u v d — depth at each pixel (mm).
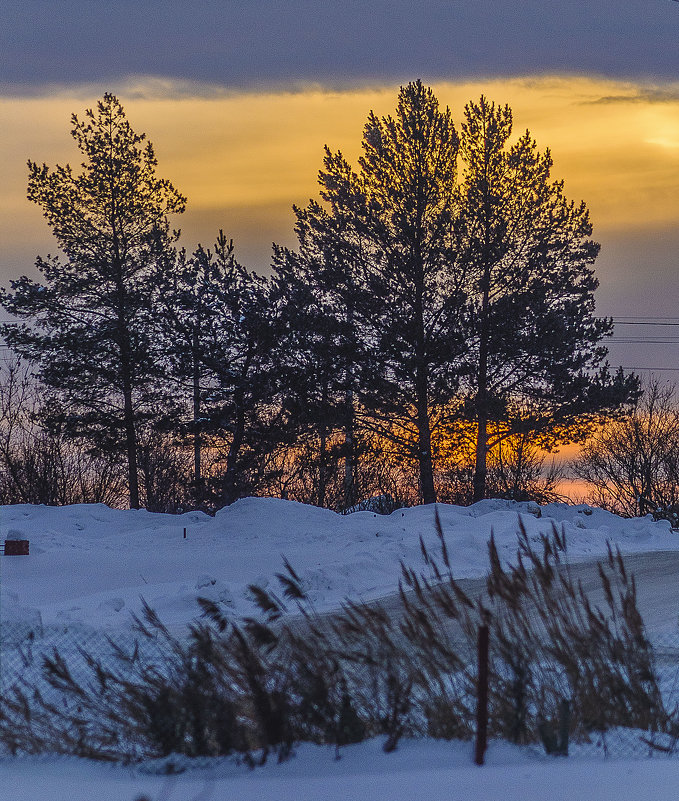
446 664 14148
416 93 70188
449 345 65688
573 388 66812
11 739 12695
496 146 71438
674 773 11758
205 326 70812
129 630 24438
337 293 68438
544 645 14273
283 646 14539
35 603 31141
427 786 11273
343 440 72438
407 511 57938
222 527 50500
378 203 68312
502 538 46219
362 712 13703
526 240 70438
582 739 13219
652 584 32938
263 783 11422
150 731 12594
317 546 44188
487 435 70188
